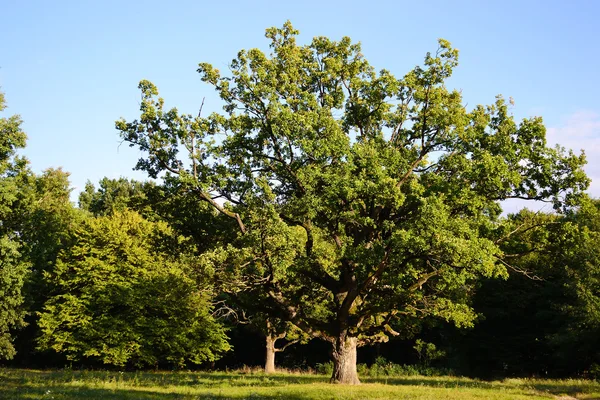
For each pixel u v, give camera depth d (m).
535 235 23.17
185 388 20.98
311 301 26.39
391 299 22.33
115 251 41.09
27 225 40.78
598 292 29.23
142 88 21.52
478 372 39.84
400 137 23.62
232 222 23.81
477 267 18.48
